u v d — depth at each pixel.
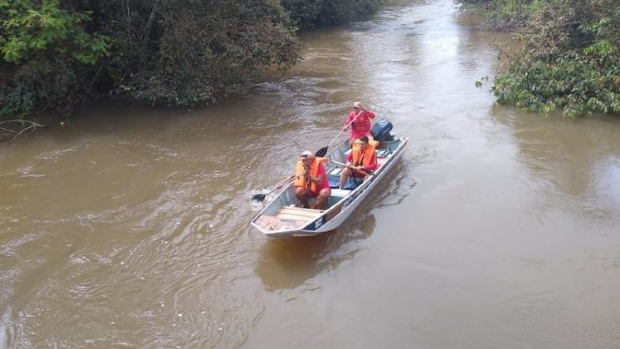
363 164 10.40
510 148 12.69
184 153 12.32
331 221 9.03
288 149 12.58
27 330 7.25
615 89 14.56
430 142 13.01
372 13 31.22
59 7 13.62
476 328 7.30
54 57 13.34
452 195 10.62
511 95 15.36
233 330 7.30
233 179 11.14
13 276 8.22
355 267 8.56
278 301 7.84
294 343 7.08
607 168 11.67
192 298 7.86
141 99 15.20
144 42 14.95
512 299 7.83
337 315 7.57
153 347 6.99
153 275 8.30
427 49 22.28
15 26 12.60
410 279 8.27
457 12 31.75
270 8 16.91
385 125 12.29
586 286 8.08
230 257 8.74
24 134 13.10
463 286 8.10
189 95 14.74
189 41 14.65
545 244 9.08
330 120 14.40
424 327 7.34
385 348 6.99
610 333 7.19
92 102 15.21
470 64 19.86
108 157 12.05
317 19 27.30
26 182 10.92
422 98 16.17
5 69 13.65
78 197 10.41
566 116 14.35
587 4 15.84
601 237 9.25
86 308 7.64
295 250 8.95
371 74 18.75
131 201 10.29
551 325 7.35
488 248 8.98
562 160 12.06
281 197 9.41
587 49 15.05
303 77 18.39
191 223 9.59
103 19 14.92
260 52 15.59
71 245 8.97
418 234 9.40
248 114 14.83
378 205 10.30
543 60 16.00
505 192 10.70
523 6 24.08
